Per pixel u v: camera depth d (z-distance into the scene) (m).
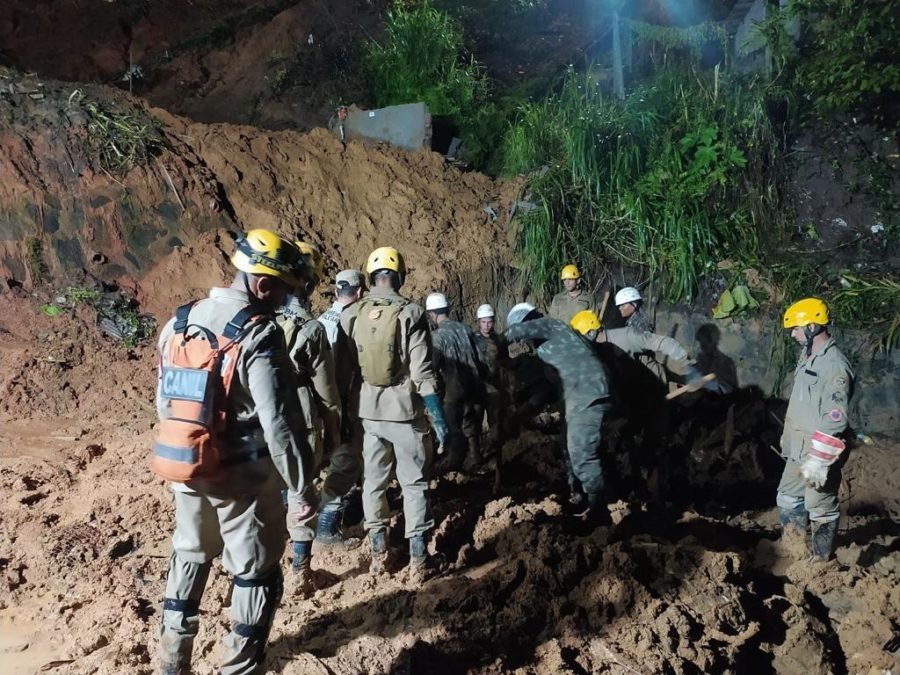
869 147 10.45
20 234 8.10
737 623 5.00
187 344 3.33
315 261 4.79
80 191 8.39
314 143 10.12
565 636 4.61
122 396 7.25
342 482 5.21
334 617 4.54
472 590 4.73
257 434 3.42
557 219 9.80
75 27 14.43
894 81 9.66
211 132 9.58
